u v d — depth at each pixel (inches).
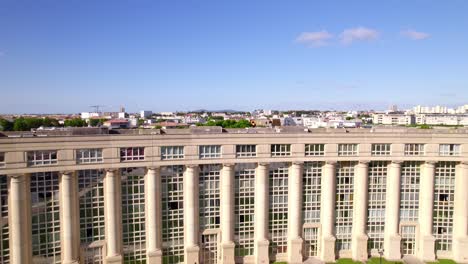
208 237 2428.6
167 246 2356.1
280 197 2496.3
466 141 2460.6
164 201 2329.0
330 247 2522.1
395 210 2532.0
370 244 2591.0
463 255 2508.6
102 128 2368.4
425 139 2469.2
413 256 2593.5
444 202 2556.6
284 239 2527.1
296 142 2421.3
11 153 1920.5
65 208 2076.8
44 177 2043.6
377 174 2546.8
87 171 2149.4
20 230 1958.7
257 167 2426.2
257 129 2679.6
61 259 2116.1
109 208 2181.3
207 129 2564.0
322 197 2527.1
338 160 2469.2
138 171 2258.9
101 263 2215.8
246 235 2485.2
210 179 2395.4
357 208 2539.4
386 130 2669.8
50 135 2124.8
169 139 2252.7
